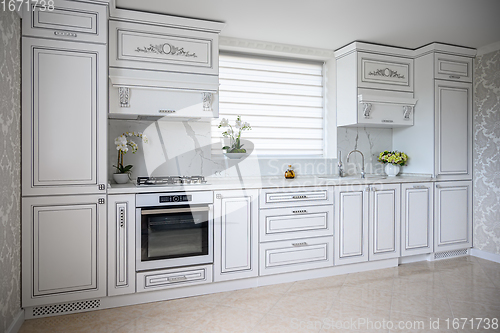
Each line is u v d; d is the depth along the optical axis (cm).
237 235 299
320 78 411
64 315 252
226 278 296
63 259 248
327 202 332
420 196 374
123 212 262
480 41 368
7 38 209
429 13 296
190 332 227
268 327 233
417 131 397
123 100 279
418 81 393
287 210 316
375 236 353
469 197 400
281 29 330
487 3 278
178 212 279
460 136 393
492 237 383
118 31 280
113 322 241
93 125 252
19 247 235
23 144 236
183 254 281
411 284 312
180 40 298
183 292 286
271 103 388
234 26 321
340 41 365
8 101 212
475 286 306
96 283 256
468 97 396
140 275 268
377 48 373
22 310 240
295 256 320
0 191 199
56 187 245
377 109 377
